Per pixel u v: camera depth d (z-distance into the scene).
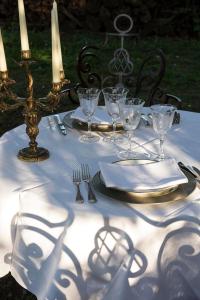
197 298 1.39
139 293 1.34
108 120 1.98
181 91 5.27
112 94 1.81
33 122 1.67
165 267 1.34
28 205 1.43
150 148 1.79
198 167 1.64
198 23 7.72
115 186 1.40
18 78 5.58
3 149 1.77
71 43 7.09
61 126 1.97
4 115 4.46
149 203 1.36
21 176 1.56
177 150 1.78
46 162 1.67
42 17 8.01
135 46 7.03
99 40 7.31
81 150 1.77
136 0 7.59
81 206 1.37
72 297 1.35
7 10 8.02
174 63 6.30
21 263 1.43
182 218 1.32
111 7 7.70
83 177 1.52
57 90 1.60
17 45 6.76
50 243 1.37
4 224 1.48
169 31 7.84
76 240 1.33
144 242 1.31
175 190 1.43
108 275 1.33
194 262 1.36
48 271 1.37
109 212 1.34
